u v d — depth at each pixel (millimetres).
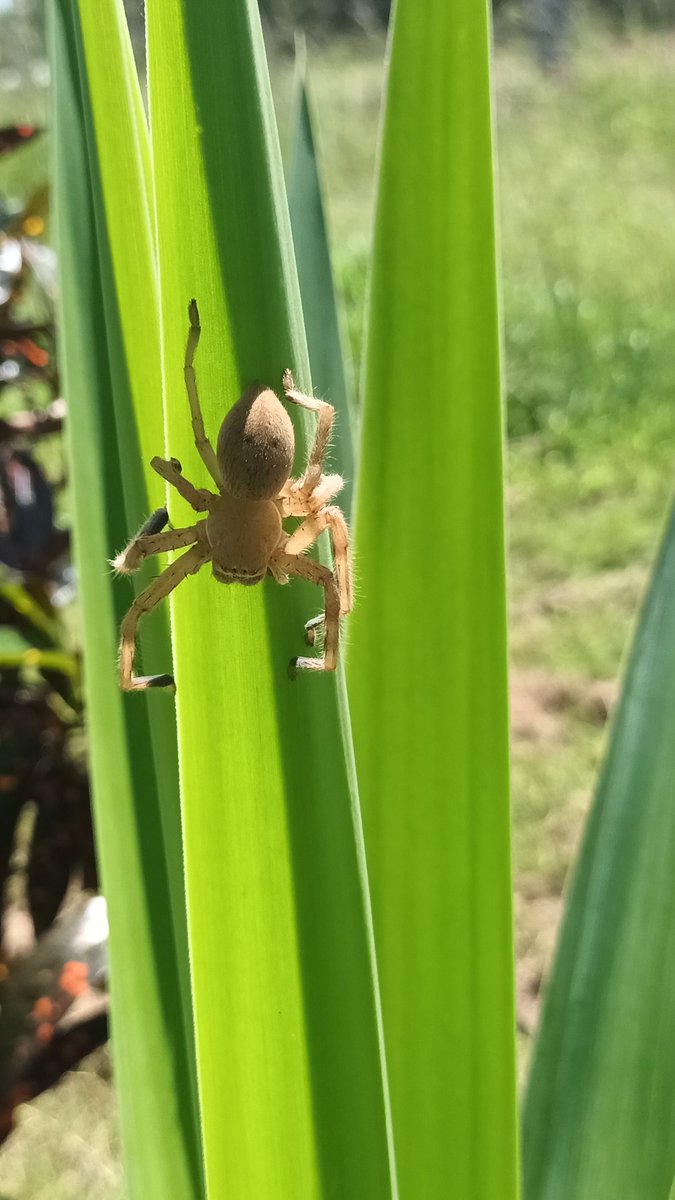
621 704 187
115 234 158
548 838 479
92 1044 266
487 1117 168
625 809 183
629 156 1439
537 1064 185
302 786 148
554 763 514
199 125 141
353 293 1056
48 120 166
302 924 148
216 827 149
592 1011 182
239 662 149
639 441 797
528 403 864
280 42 2078
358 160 1437
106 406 164
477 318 159
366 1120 149
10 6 1584
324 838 148
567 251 1143
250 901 149
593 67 1846
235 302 149
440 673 166
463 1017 168
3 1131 257
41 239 323
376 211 160
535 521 715
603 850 185
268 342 151
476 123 155
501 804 166
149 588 157
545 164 1434
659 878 178
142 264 160
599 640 596
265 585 153
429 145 156
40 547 332
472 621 165
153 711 166
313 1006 149
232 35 139
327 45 2104
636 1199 174
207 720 149
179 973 165
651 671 183
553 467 780
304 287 208
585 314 984
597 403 853
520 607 633
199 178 143
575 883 188
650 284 1044
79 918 275
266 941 149
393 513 165
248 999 150
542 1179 179
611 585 644
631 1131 175
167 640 174
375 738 169
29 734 318
